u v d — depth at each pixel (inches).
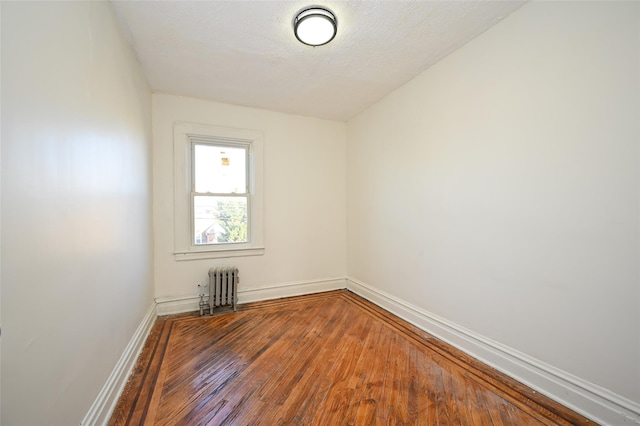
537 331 66.6
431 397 64.1
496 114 75.6
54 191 40.1
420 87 103.0
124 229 72.3
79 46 48.3
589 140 57.2
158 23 73.9
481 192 80.0
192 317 114.0
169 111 119.9
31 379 34.4
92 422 50.2
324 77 106.1
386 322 108.7
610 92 54.1
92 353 51.4
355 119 148.3
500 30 74.3
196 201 128.1
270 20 73.7
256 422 56.4
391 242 120.1
